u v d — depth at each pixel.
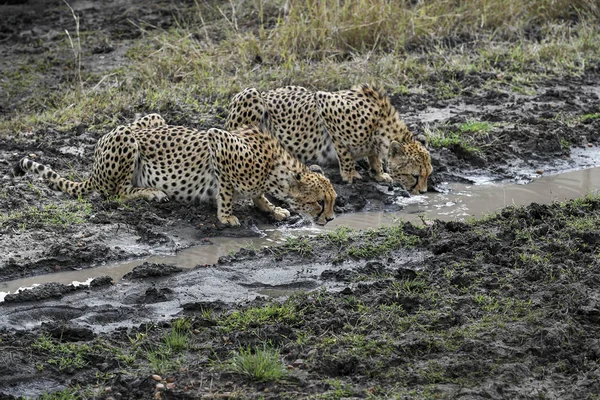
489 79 19.91
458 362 8.77
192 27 23.16
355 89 14.66
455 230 12.38
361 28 21.36
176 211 13.23
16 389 8.66
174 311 10.30
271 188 12.93
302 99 14.77
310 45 20.98
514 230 12.12
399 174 14.20
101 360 9.11
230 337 9.45
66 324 9.84
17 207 13.18
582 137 16.88
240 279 11.15
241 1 23.89
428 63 20.61
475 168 15.59
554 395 8.28
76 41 22.62
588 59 21.19
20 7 26.17
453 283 10.65
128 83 19.08
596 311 9.66
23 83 19.83
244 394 8.39
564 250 11.45
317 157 15.07
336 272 11.16
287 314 9.91
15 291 10.91
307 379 8.62
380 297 10.23
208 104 18.05
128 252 11.98
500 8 23.31
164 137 13.39
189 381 8.62
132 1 26.31
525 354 8.98
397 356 8.97
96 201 13.51
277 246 12.07
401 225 12.53
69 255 11.73
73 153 15.65
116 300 10.59
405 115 17.86
